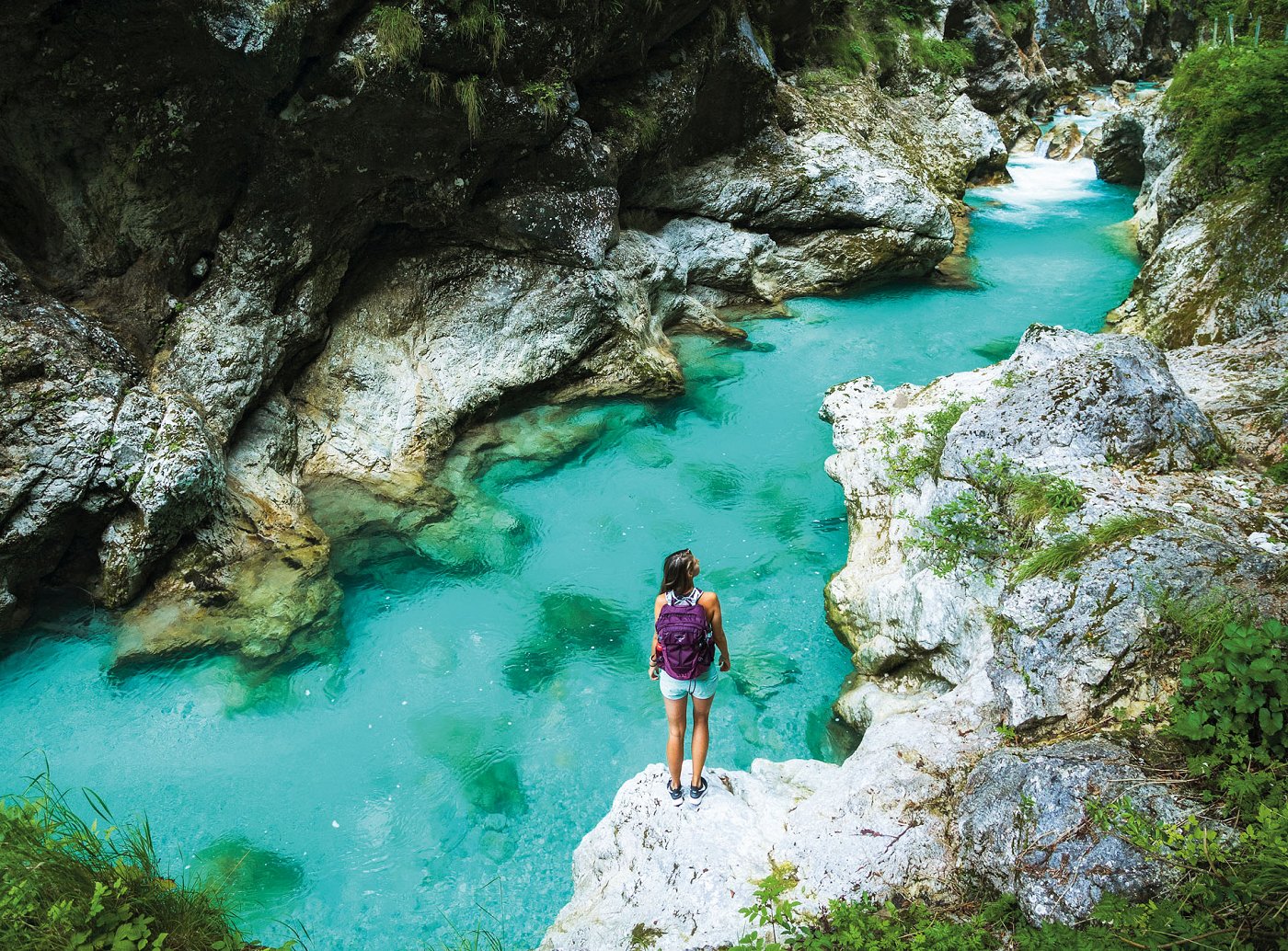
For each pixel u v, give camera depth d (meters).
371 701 7.44
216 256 8.92
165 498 7.68
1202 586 4.72
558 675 7.66
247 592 8.15
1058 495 5.71
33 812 4.62
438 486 9.87
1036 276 15.55
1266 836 3.52
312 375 10.02
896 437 7.94
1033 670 4.93
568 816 6.44
